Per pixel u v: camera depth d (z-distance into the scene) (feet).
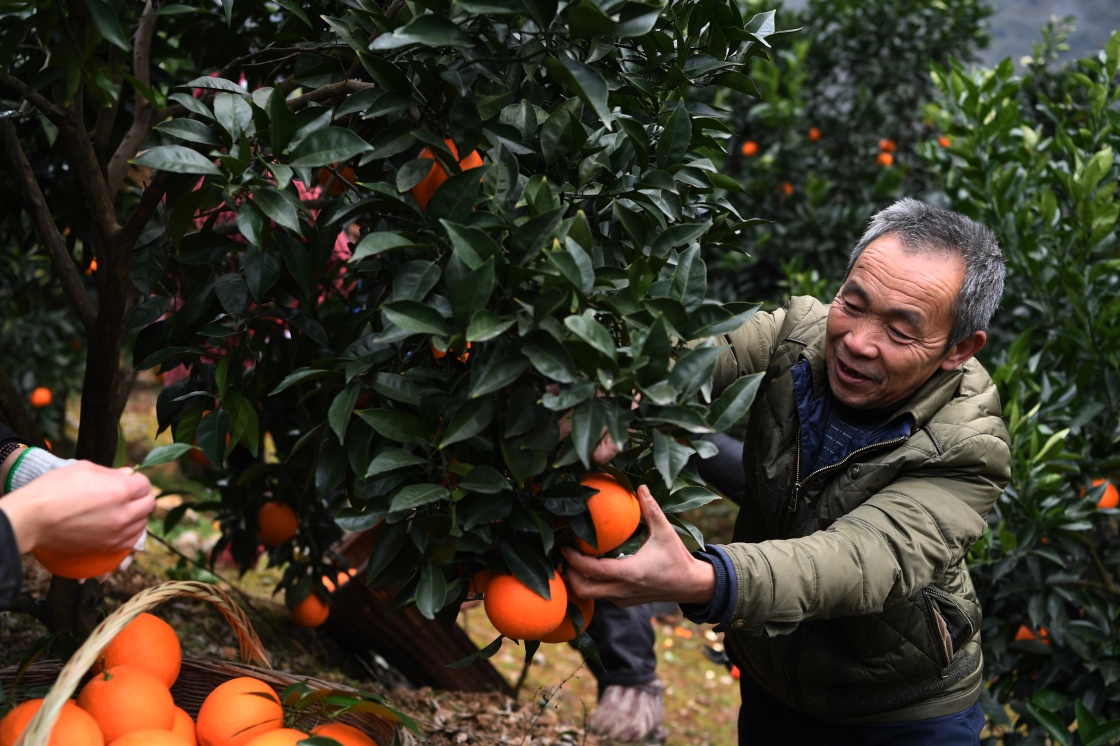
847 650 6.23
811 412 6.23
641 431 4.66
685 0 5.49
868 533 5.32
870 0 19.45
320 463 4.94
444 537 4.50
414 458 4.47
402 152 4.91
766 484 6.41
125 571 10.41
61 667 5.75
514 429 4.33
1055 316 9.70
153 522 14.79
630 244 5.21
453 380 4.68
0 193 7.82
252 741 4.71
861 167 18.53
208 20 7.85
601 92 4.25
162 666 5.30
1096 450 9.11
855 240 17.39
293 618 10.20
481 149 4.86
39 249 10.61
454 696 10.50
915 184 19.62
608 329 4.72
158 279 5.66
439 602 4.42
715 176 5.64
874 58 19.60
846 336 5.74
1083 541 8.36
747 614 4.84
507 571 4.67
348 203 5.14
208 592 5.43
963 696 6.42
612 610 11.03
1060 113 10.82
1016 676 9.21
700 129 5.63
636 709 10.94
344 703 4.96
